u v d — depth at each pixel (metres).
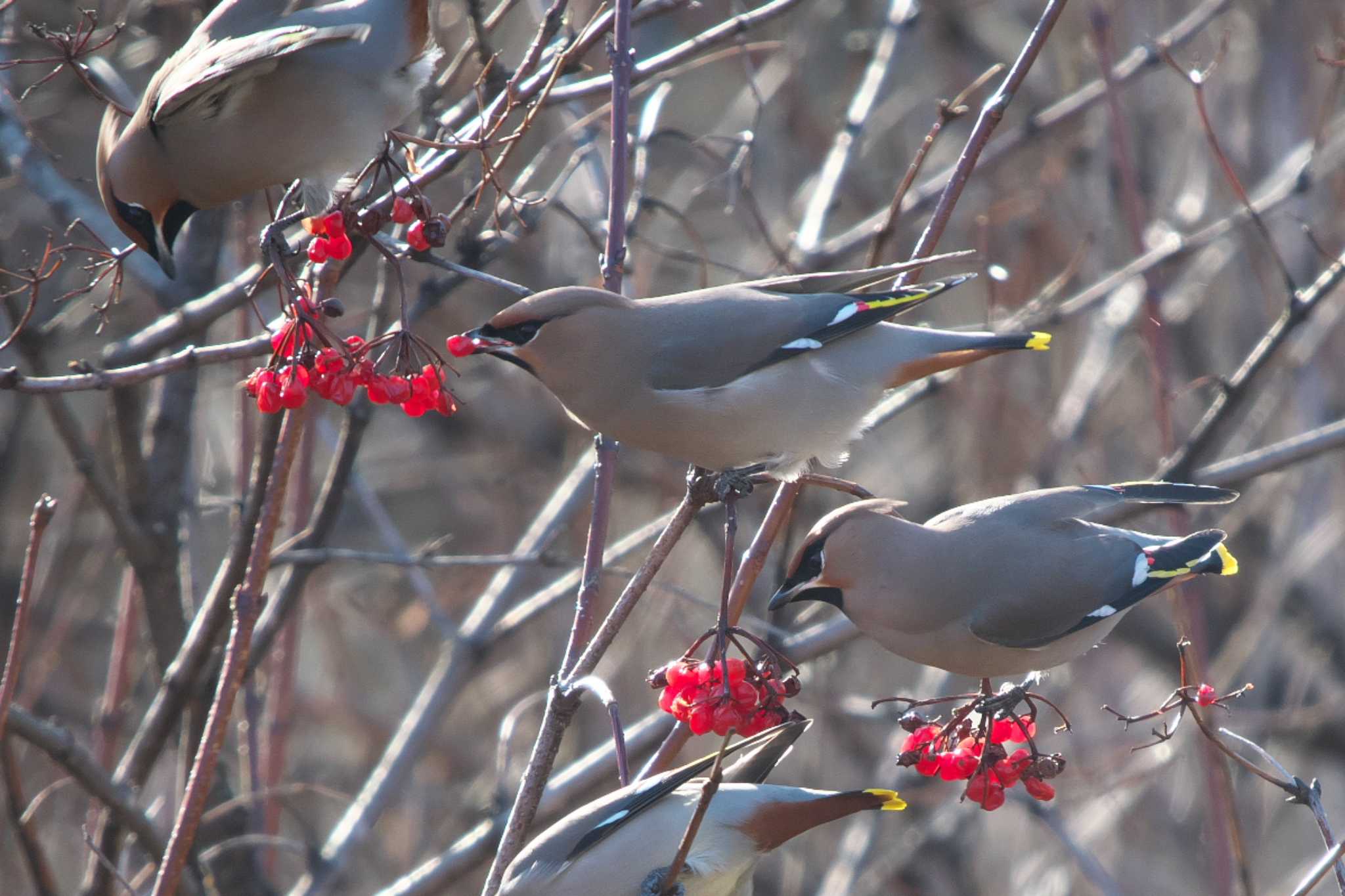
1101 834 16.58
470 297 17.75
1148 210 15.81
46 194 10.94
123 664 11.36
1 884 14.72
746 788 8.02
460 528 20.02
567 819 7.93
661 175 19.25
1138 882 16.77
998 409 15.26
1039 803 12.57
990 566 8.57
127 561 10.72
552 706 7.32
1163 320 11.65
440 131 8.05
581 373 8.00
